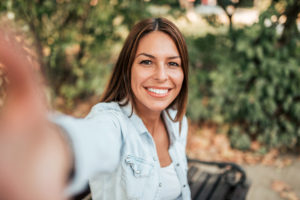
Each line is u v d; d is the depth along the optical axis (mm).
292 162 3408
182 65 1151
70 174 447
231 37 3709
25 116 366
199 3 4238
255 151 3574
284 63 3422
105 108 1139
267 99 3500
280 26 3623
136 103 1245
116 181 1128
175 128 1495
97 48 3785
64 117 498
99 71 3740
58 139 423
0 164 342
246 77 3512
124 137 1092
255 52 3451
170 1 3643
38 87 388
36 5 3076
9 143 354
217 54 3719
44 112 389
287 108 3453
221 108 3746
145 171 1173
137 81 1096
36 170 364
